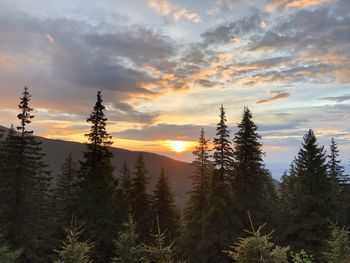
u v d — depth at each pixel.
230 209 33.81
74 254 16.39
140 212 47.62
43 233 31.81
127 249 19.39
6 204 29.23
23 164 30.25
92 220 33.59
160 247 17.69
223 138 35.66
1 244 23.70
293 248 31.27
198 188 40.44
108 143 36.38
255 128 36.09
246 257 11.23
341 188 47.41
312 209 32.78
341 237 17.56
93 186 34.94
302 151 34.97
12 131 33.34
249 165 35.31
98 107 36.25
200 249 33.25
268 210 35.50
